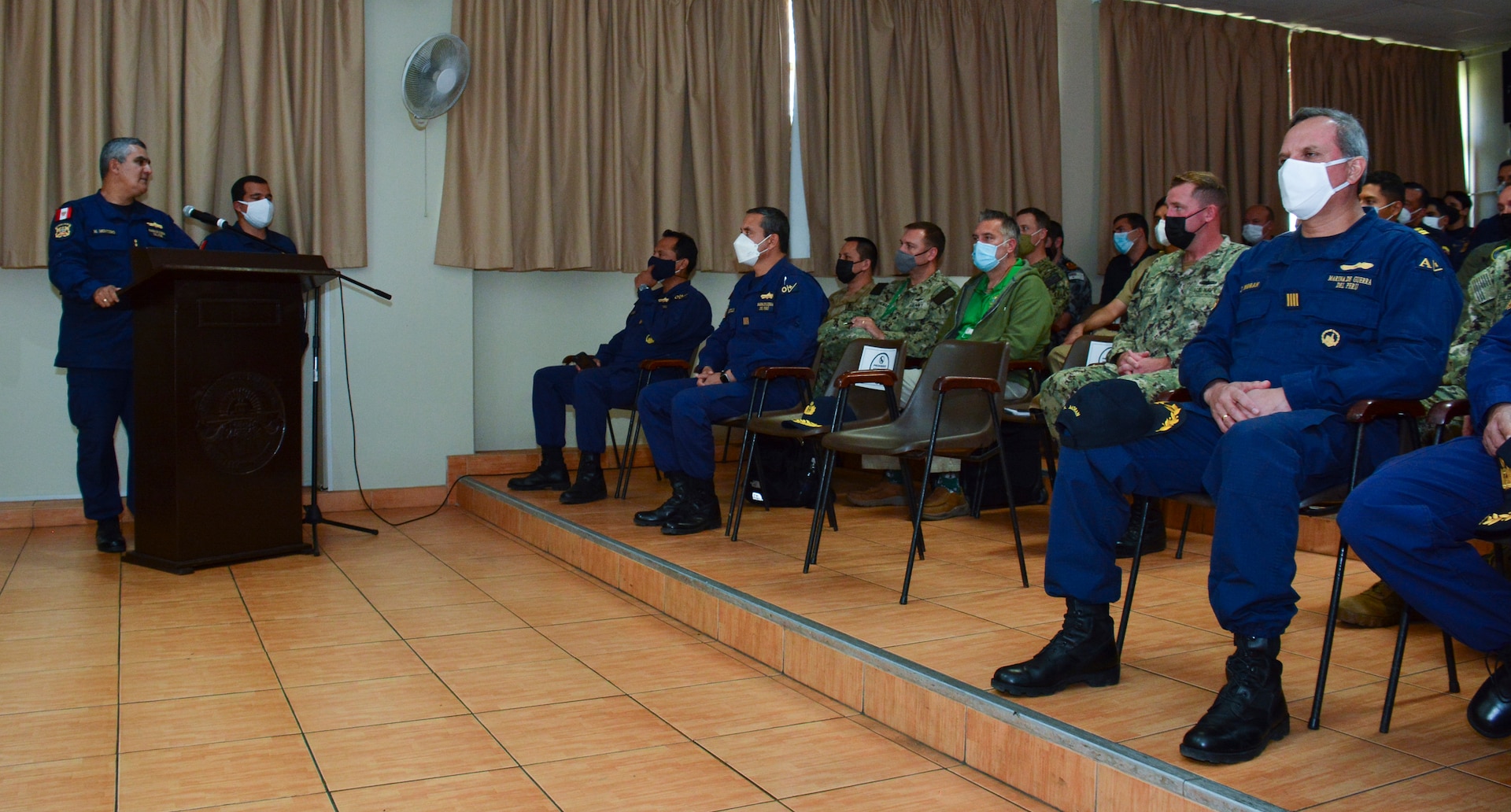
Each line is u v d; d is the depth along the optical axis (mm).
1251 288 2115
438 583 3479
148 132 4434
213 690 2408
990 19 6020
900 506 4148
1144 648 2279
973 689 1991
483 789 1885
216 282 3508
